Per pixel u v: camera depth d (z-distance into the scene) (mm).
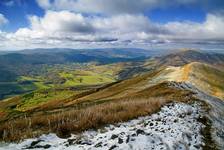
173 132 14758
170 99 29047
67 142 11336
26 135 11766
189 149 13078
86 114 15703
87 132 13312
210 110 28125
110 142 11219
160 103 23500
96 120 14828
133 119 17125
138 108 20047
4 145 10422
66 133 12812
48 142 11188
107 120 15430
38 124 14273
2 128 12547
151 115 19000
